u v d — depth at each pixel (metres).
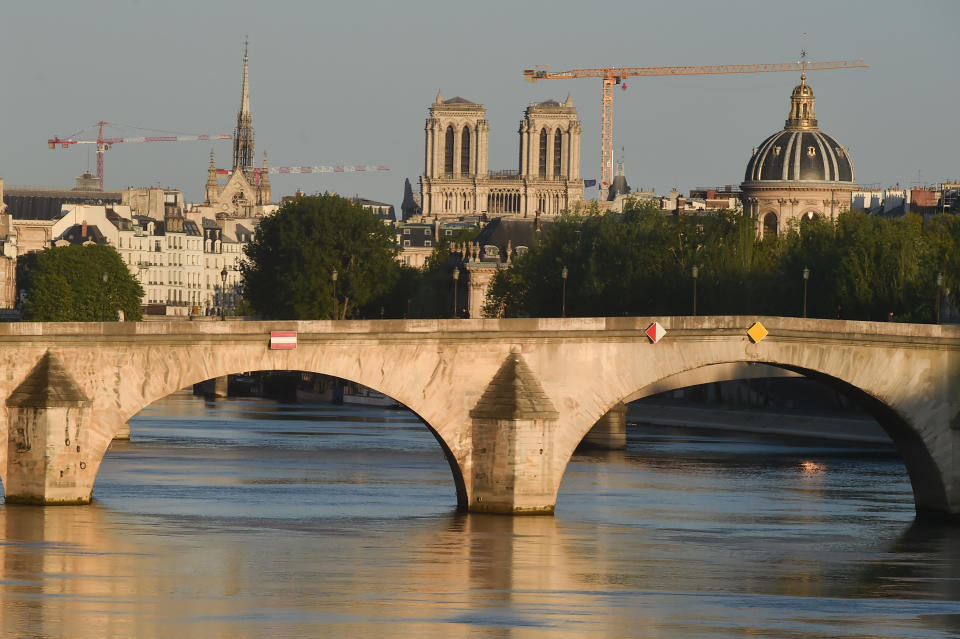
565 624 177.00
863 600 194.38
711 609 186.62
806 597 194.62
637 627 177.12
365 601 184.00
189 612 177.62
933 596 197.75
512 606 183.75
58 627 170.25
